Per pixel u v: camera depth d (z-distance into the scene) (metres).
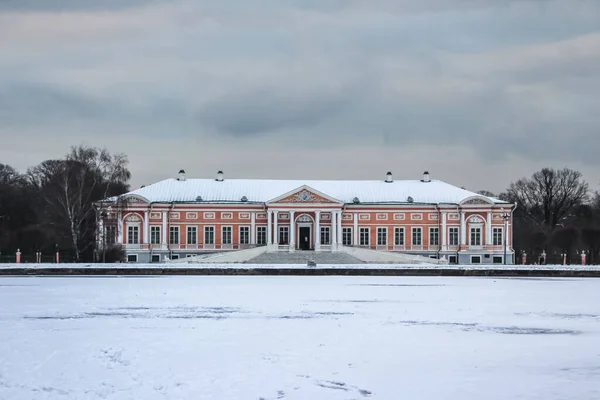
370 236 132.25
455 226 131.25
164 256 129.62
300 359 34.59
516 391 28.80
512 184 180.00
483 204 130.12
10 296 62.09
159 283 77.25
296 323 46.22
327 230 131.62
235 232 131.50
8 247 135.00
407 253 131.62
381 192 135.25
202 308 53.88
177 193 133.38
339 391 28.72
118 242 124.25
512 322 47.03
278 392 28.53
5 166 179.00
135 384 29.59
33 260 126.44
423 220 131.75
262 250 119.94
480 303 57.69
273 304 56.56
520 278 88.94
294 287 72.31
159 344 38.25
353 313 51.28
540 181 169.38
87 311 51.97
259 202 131.88
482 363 33.94
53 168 147.12
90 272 92.06
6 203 143.75
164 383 29.81
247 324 45.75
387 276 92.69
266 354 35.72
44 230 135.25
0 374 31.22
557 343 39.12
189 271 93.88
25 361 33.81
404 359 34.72
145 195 132.38
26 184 174.88
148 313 51.00
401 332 42.66
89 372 31.64
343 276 92.25
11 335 41.06
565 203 169.88
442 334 42.03
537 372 32.06
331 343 38.81
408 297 62.25
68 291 66.75
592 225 156.38
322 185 137.25
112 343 38.50
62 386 29.22
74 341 39.03
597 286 74.50
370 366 33.19
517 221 176.75
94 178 119.19
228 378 30.70
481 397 27.92
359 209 132.38
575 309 53.97
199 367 32.72
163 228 130.25
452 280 84.38
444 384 29.88
